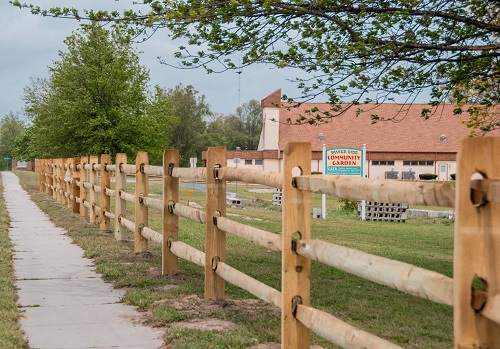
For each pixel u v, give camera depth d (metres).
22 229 14.27
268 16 7.16
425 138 63.56
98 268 8.71
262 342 5.05
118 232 11.85
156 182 48.66
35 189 33.78
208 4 6.97
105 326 5.61
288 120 7.96
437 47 7.12
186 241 11.84
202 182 49.94
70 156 30.17
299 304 4.50
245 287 5.56
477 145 2.65
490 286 2.62
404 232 17.53
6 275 8.10
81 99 28.75
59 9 7.38
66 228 14.27
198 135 101.00
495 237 2.64
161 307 6.20
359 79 7.46
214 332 5.27
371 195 3.43
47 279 8.03
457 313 2.64
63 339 5.17
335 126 63.75
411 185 3.06
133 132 29.47
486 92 8.23
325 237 15.05
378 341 3.41
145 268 8.71
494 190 2.52
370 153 62.56
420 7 7.02
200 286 7.34
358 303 6.75
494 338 2.63
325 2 6.93
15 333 5.16
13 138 115.06
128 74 29.14
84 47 28.97
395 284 3.21
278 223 18.31
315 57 7.31
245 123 127.50
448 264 10.43
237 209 25.86
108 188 13.57
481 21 7.28
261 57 7.36
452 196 2.75
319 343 5.05
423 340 5.19
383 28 7.11
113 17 7.41
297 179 4.46
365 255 3.57
